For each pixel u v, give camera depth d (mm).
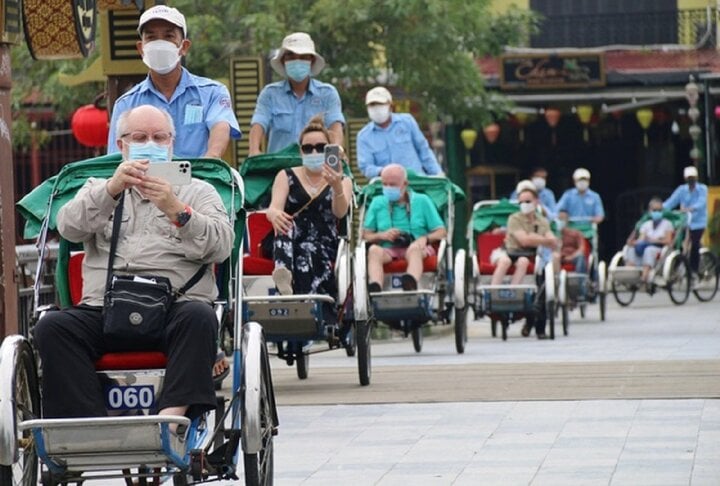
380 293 23344
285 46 22062
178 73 15547
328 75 39500
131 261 11445
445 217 24625
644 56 52688
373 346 28250
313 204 19766
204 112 15547
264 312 19047
